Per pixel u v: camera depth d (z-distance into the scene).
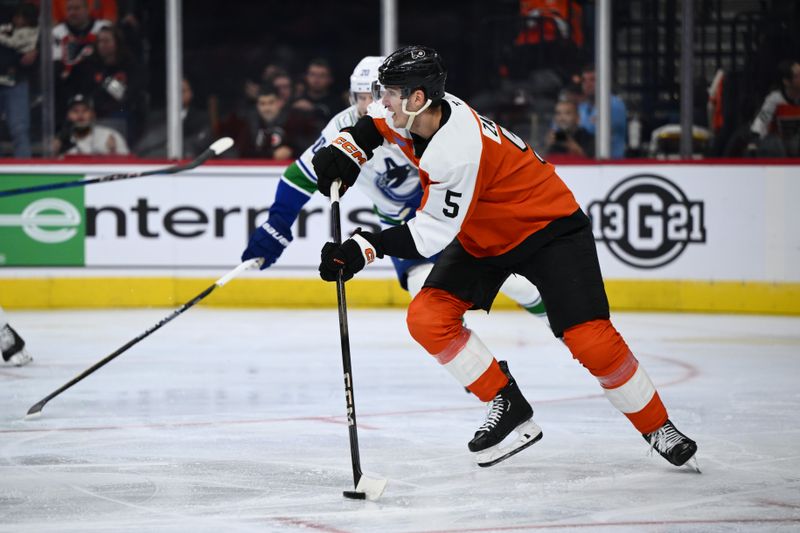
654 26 16.59
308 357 11.42
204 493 5.84
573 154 17.09
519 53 17.25
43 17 16.61
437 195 5.84
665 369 10.62
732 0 16.47
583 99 17.00
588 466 6.50
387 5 16.48
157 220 16.47
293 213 7.70
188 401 8.84
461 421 7.98
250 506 5.55
